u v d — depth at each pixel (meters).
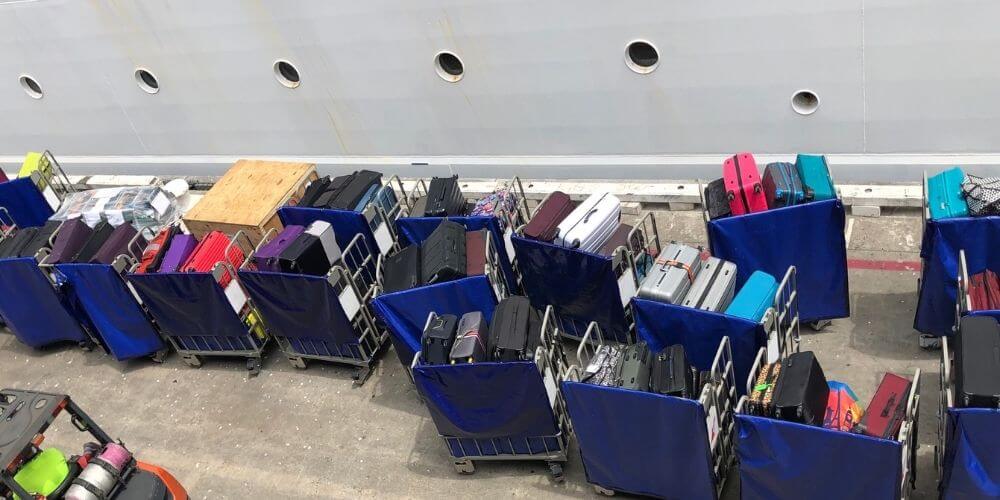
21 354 10.98
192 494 8.34
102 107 13.22
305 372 9.52
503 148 11.15
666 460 6.52
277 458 8.52
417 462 8.08
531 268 8.50
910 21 8.09
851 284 8.73
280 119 12.14
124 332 9.81
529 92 10.30
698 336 7.03
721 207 8.17
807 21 8.47
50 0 11.73
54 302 9.96
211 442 8.91
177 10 11.18
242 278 8.63
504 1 9.48
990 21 7.84
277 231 10.44
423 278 8.32
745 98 9.36
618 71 9.66
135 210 11.33
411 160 11.86
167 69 12.09
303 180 11.04
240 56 11.42
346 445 8.46
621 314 8.05
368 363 9.08
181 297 9.05
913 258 8.82
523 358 7.16
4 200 12.34
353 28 10.45
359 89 11.18
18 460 6.91
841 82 8.80
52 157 13.17
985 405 5.34
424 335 7.44
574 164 10.89
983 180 7.00
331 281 8.24
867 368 7.76
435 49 10.28
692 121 9.82
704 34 8.96
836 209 7.43
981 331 5.73
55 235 10.45
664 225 10.21
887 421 5.88
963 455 5.44
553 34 9.59
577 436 6.83
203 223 10.61
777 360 7.05
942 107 8.62
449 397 7.05
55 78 13.01
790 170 8.04
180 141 13.26
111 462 7.17
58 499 7.10
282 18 10.71
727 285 7.54
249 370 9.61
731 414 6.91
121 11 11.50
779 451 5.77
